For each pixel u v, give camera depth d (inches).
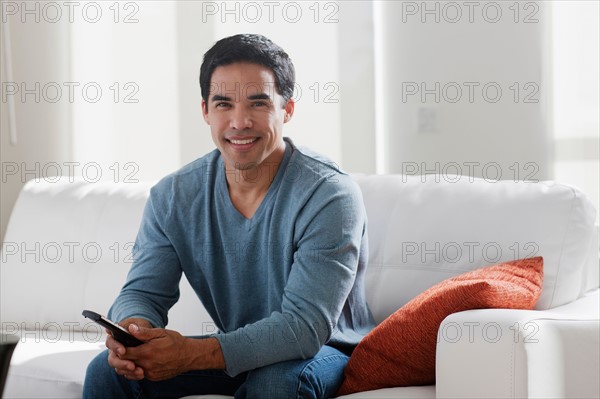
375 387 86.0
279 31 154.9
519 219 98.5
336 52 152.0
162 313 95.0
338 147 152.6
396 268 102.9
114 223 123.0
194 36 159.6
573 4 137.8
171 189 95.7
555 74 139.3
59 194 129.7
